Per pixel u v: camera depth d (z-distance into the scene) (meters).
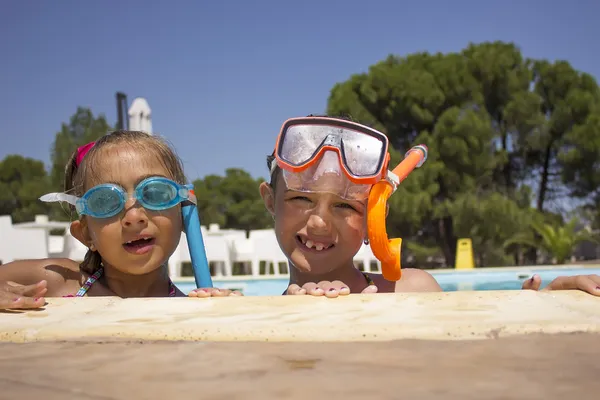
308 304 1.36
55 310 1.34
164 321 1.19
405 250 16.59
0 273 2.08
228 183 31.72
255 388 0.73
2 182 30.36
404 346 0.97
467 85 16.66
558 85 17.83
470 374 0.77
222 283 7.34
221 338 1.07
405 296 1.42
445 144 15.77
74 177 2.36
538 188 18.66
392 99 16.47
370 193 2.00
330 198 2.03
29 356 0.94
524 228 15.36
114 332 1.11
